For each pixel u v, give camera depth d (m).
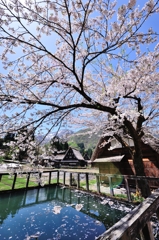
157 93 4.54
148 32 2.23
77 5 2.03
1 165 2.89
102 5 2.20
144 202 1.41
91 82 5.24
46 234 3.62
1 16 1.99
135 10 2.09
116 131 5.42
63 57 3.36
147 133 5.98
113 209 5.20
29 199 7.10
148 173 7.44
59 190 8.73
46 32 2.53
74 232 3.71
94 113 6.00
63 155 34.78
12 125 3.03
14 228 4.01
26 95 3.32
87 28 2.35
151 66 3.05
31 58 2.79
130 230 0.88
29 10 1.96
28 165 3.16
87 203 6.12
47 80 3.30
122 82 3.98
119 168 9.05
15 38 2.24
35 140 3.46
